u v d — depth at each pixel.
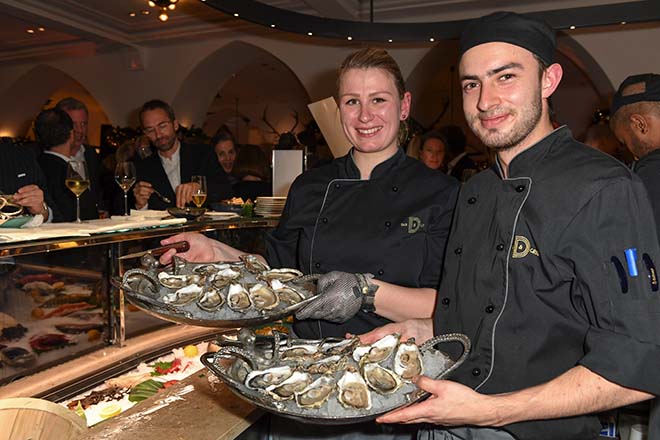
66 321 1.77
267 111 16.12
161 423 1.27
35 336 1.67
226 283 1.35
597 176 1.08
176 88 8.52
